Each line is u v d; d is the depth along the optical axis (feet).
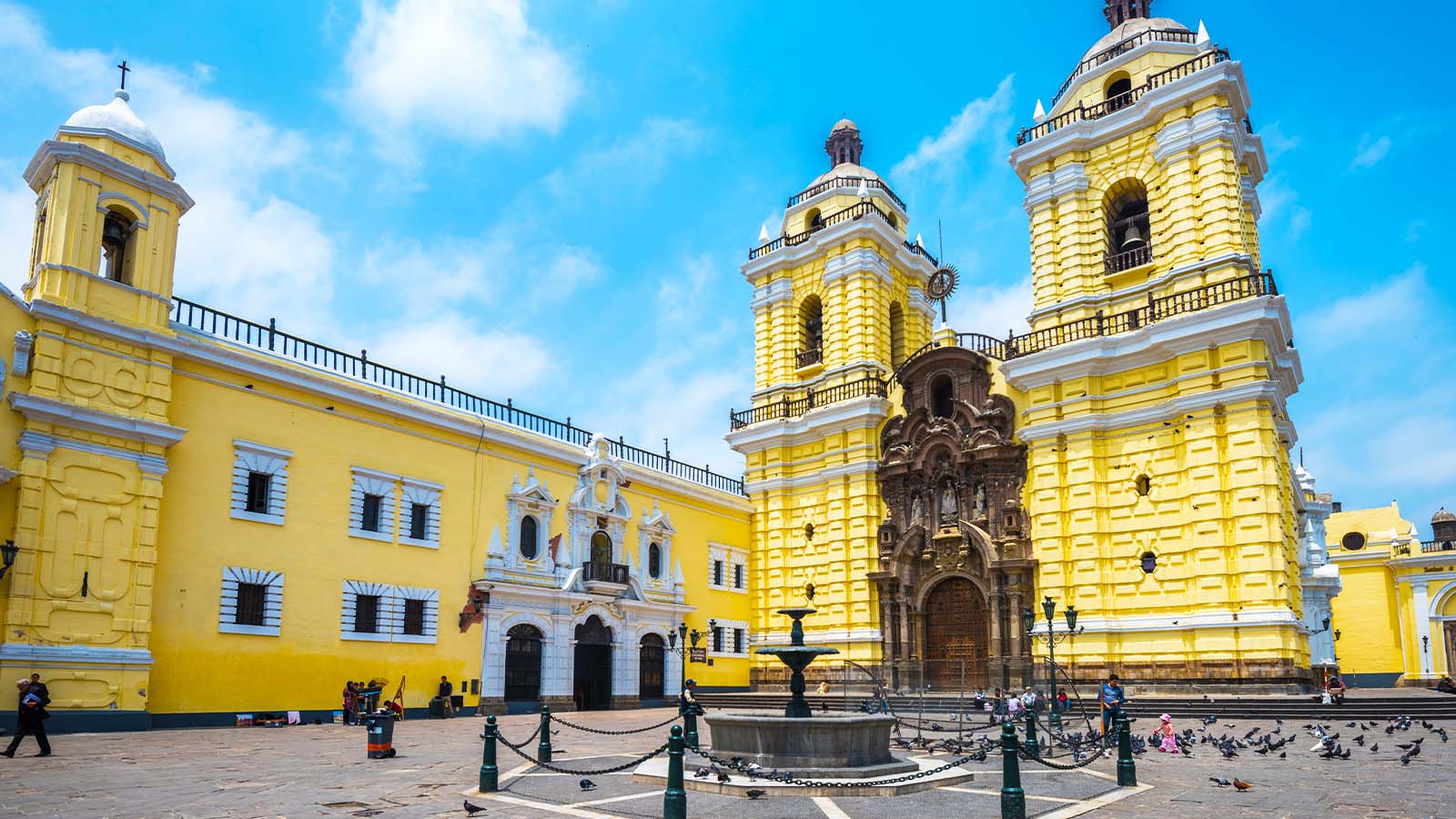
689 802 47.67
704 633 149.38
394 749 69.51
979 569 130.82
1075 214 129.70
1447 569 199.93
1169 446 115.24
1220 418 111.14
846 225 156.35
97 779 54.13
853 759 54.29
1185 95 121.08
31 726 65.00
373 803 47.19
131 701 84.12
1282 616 103.35
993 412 132.36
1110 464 119.85
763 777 51.34
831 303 157.79
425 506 114.11
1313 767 62.18
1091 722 97.96
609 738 86.74
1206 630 108.27
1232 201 116.78
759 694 139.64
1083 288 127.34
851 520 146.20
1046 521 122.72
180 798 47.65
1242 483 107.96
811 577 151.12
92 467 84.64
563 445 130.82
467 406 122.21
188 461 92.68
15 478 80.12
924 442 139.23
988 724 96.73
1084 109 132.26
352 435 107.45
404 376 115.65
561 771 50.31
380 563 107.86
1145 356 117.70
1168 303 118.62
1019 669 123.34
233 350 96.89
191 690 89.97
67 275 85.76
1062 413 124.47
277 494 99.40
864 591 142.82
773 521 156.97
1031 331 131.34
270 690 96.02
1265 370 109.91
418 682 109.40
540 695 122.01
